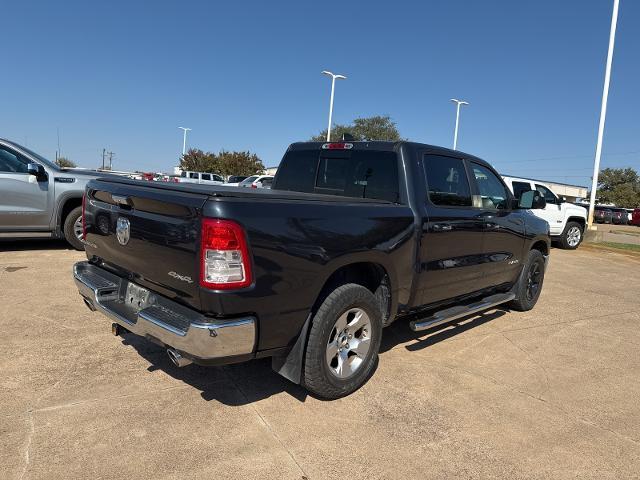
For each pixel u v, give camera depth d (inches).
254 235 108.1
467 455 113.0
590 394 150.9
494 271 206.1
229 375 145.3
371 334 140.3
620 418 136.2
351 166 174.4
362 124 2260.1
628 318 245.6
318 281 121.8
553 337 206.1
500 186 209.6
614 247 591.5
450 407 135.9
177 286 114.7
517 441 120.6
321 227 122.0
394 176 159.9
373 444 114.7
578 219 551.5
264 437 114.1
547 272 374.9
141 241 124.3
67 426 113.0
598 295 298.5
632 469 111.6
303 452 109.3
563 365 174.2
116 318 128.9
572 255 493.4
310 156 191.2
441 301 178.9
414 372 158.4
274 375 147.4
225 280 104.8
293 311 118.0
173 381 138.9
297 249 116.0
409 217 150.9
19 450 102.9
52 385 132.1
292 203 118.1
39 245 339.3
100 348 158.9
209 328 104.6
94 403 124.1
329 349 129.5
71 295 215.5
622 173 3358.8
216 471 100.4
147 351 158.4
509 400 142.9
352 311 134.4
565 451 117.4
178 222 112.2
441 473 105.6
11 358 147.5
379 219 138.9
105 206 141.1
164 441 109.6
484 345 189.6
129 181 142.3
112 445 106.7
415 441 117.3
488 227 191.8
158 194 118.3
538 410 137.8
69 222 309.7
